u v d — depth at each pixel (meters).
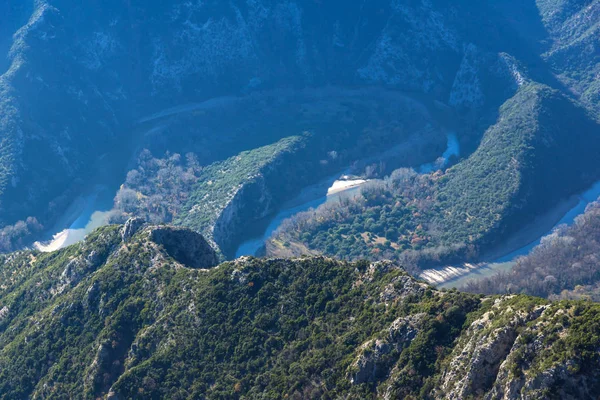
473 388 116.38
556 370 105.44
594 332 106.00
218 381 150.62
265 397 140.88
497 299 131.50
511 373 110.50
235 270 173.25
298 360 146.75
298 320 156.88
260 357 152.75
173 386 153.00
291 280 168.25
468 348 121.44
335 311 154.88
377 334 138.50
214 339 160.50
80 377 167.88
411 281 148.25
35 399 169.88
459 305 133.88
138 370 157.25
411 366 127.38
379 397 127.56
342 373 137.25
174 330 164.88
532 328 113.62
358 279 159.50
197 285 174.00
